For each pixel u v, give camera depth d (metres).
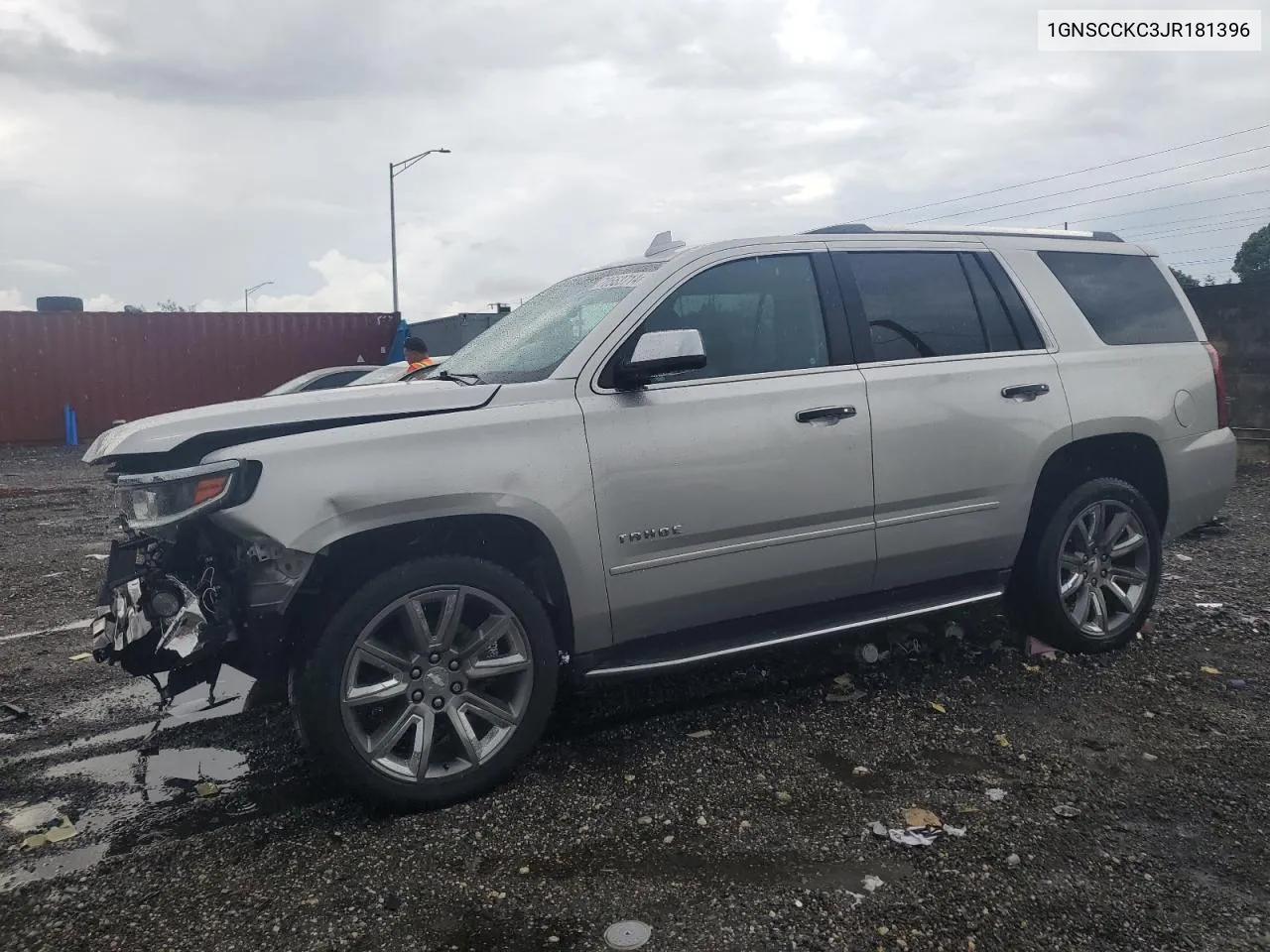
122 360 20.73
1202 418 5.00
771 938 2.63
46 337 20.06
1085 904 2.73
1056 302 4.77
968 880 2.87
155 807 3.58
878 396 4.15
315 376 11.19
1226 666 4.55
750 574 3.93
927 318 4.43
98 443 3.56
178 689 3.48
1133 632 4.85
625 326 3.82
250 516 3.15
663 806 3.40
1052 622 4.65
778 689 4.48
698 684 4.57
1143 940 2.58
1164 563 6.55
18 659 5.32
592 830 3.25
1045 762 3.63
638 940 2.64
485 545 3.70
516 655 3.56
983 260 4.68
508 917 2.77
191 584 3.34
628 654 3.82
